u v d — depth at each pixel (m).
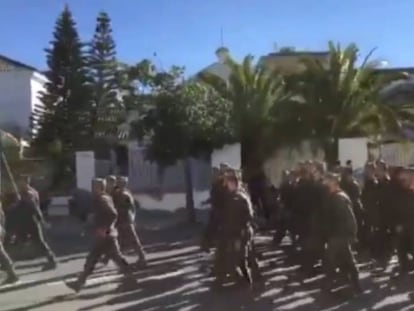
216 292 11.30
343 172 14.45
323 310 10.02
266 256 14.67
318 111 28.64
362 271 12.96
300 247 13.20
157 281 12.23
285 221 15.34
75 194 23.06
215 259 11.88
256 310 10.05
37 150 30.75
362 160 25.98
